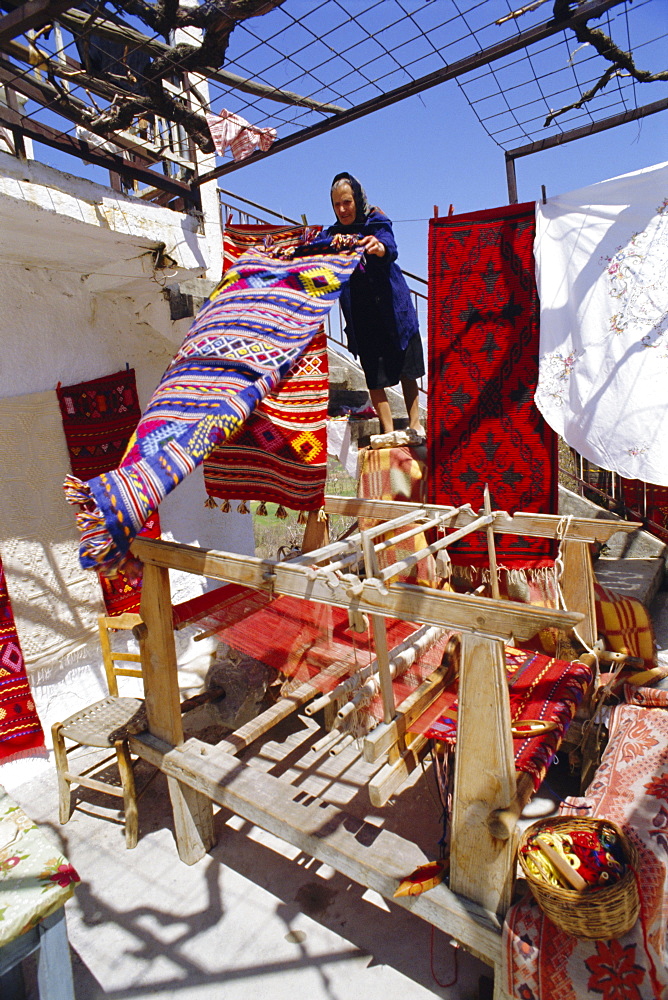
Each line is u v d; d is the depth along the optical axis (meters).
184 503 4.34
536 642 3.19
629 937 1.59
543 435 3.26
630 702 2.80
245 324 2.28
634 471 2.86
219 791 2.35
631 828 1.98
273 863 2.67
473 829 1.75
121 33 2.40
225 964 2.18
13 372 3.29
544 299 3.03
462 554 3.49
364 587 1.89
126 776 2.74
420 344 3.78
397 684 2.37
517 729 2.27
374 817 2.78
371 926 2.31
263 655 2.80
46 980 1.79
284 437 2.70
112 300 3.84
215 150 3.20
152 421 1.85
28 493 3.33
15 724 3.23
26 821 2.06
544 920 1.64
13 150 2.56
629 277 2.82
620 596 3.29
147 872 2.64
